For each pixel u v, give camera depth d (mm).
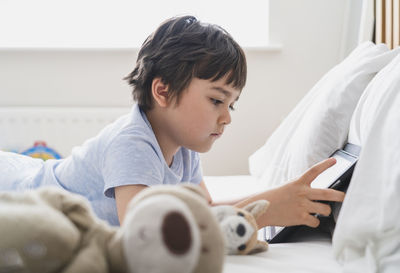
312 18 1778
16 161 1070
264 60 1802
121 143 755
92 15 1937
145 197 359
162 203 334
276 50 1788
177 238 315
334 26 1777
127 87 1821
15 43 1935
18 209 305
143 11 1935
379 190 571
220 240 359
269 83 1813
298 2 1773
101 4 1931
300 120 1141
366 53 1021
